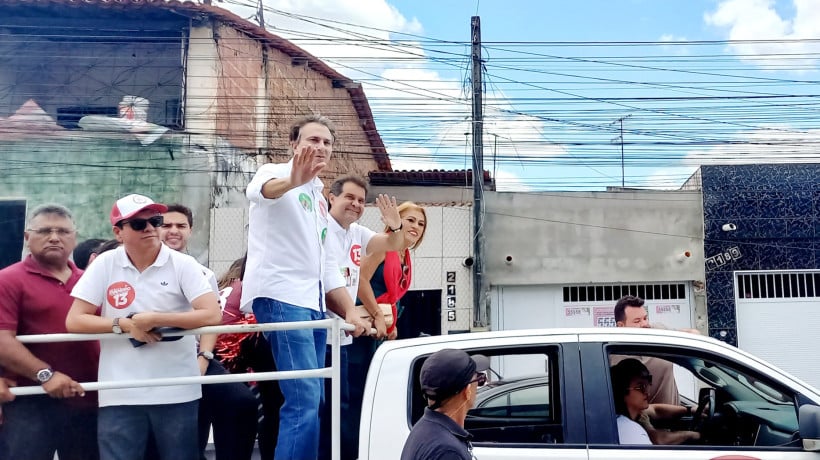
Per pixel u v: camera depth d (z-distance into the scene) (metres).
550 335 3.69
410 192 17.00
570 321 14.98
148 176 13.37
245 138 14.20
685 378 3.91
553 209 14.98
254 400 3.70
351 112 18.81
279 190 3.23
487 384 3.68
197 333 3.07
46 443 3.13
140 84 13.67
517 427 3.53
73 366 3.35
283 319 3.33
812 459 3.36
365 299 4.41
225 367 4.04
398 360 3.64
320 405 3.69
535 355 3.69
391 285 4.93
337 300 3.88
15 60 13.68
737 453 3.40
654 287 14.98
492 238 14.98
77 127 13.59
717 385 3.84
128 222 3.22
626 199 14.99
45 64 13.70
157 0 13.17
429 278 14.71
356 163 19.61
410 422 3.46
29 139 13.20
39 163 13.19
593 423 3.46
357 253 4.39
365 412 3.53
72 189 13.20
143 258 3.27
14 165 13.16
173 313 3.10
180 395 3.18
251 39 14.58
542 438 3.47
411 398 3.53
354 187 4.24
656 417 3.75
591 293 15.05
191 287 3.28
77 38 13.64
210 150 13.53
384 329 4.39
